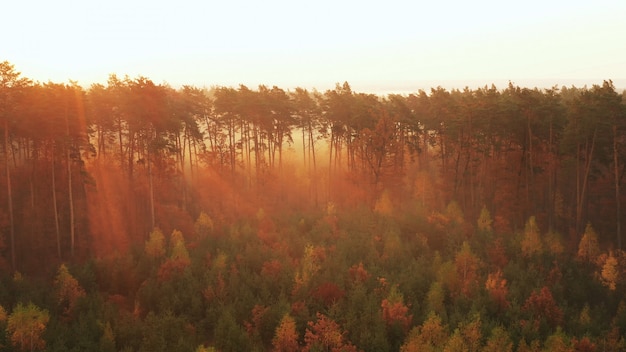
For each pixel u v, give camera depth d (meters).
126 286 37.41
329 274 34.44
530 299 31.58
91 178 45.34
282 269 35.88
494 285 33.12
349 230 46.06
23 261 44.09
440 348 25.58
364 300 30.66
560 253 42.34
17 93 43.38
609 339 27.94
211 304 32.12
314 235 44.12
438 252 39.66
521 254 41.34
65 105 44.62
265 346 28.89
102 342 26.20
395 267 37.62
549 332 28.31
